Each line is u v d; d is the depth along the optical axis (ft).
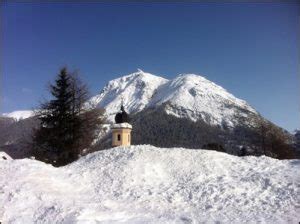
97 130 132.77
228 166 85.35
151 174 80.28
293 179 71.31
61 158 124.06
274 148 190.80
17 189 64.85
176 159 87.66
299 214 55.36
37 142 126.52
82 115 127.24
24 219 54.54
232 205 62.13
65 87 126.62
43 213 56.13
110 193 70.13
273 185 69.51
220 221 53.31
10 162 82.58
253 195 66.13
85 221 52.19
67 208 57.06
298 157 198.39
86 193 69.77
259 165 84.64
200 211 60.08
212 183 73.87
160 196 68.28
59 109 125.39
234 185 71.20
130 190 71.41
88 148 129.59
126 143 114.01
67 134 125.18
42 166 82.23
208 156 89.76
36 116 128.16
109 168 82.89
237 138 515.50
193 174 79.97
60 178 76.38
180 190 71.26
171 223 52.70
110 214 56.08
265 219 53.57
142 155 89.10
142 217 55.77
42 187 67.92
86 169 83.61
